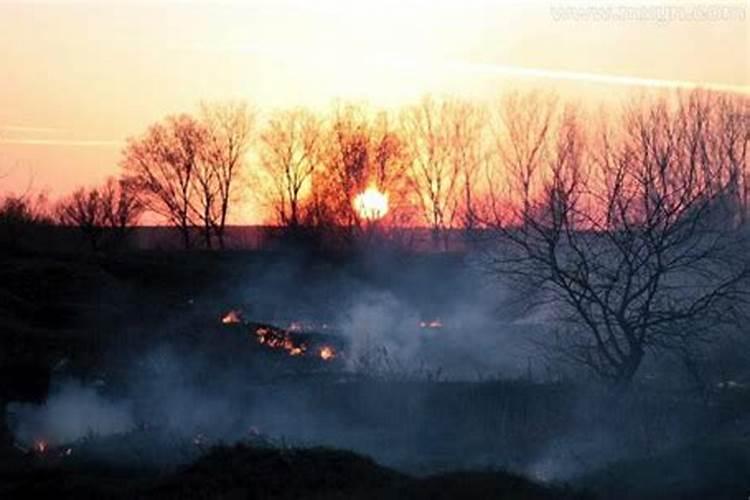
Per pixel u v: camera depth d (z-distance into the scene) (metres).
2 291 148.50
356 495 59.06
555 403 89.44
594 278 95.38
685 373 98.19
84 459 73.94
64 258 177.12
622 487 64.31
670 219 94.12
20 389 109.69
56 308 144.88
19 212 188.88
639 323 93.62
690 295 95.44
